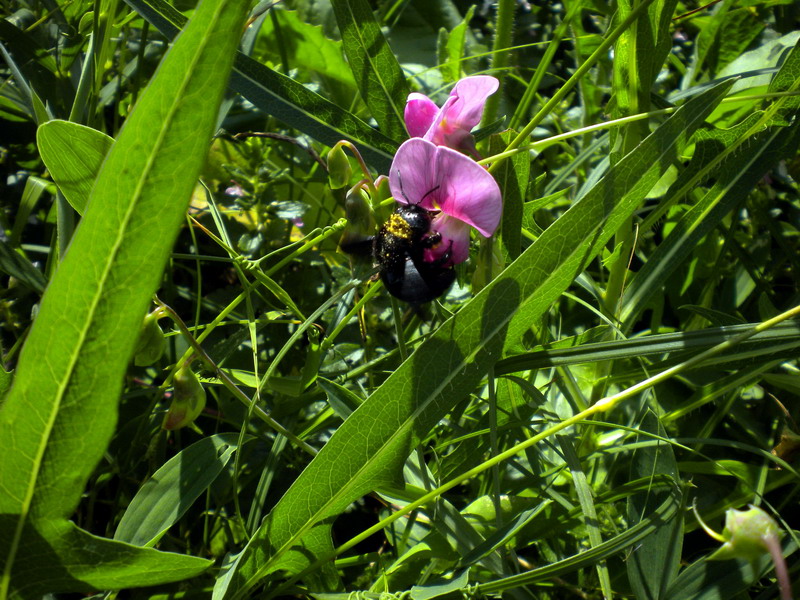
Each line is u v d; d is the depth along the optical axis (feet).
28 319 0.58
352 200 0.49
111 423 0.31
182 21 0.55
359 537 0.43
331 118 0.56
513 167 0.49
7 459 0.31
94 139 0.42
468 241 0.45
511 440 0.53
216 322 0.51
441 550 0.45
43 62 0.66
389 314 0.64
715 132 0.53
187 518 0.55
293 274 0.68
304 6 0.91
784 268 0.67
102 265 0.28
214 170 0.73
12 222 0.67
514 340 0.43
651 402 0.51
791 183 0.69
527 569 0.50
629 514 0.45
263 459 0.56
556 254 0.42
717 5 0.83
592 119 0.77
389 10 0.86
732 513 0.32
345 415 0.47
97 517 0.56
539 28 0.91
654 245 0.70
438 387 0.41
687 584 0.41
